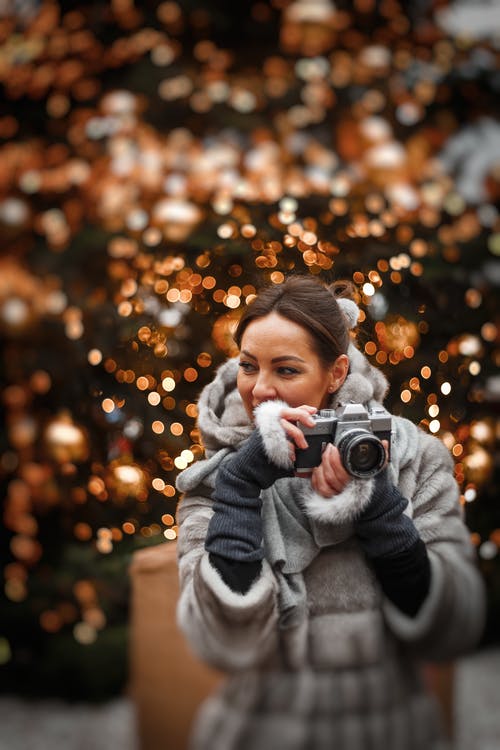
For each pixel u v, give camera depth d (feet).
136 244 8.02
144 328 7.56
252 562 4.34
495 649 9.96
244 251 7.27
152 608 5.52
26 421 9.64
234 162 10.07
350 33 11.82
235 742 4.59
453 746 5.02
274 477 4.40
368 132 10.69
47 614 10.51
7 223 10.02
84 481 8.22
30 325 9.36
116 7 11.19
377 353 6.71
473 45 11.77
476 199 11.35
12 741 9.22
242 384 4.68
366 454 4.30
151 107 11.36
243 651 4.45
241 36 11.87
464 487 6.77
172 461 7.37
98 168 10.48
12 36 10.83
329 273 6.56
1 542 10.81
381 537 4.35
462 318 7.93
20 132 11.23
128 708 9.98
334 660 4.51
